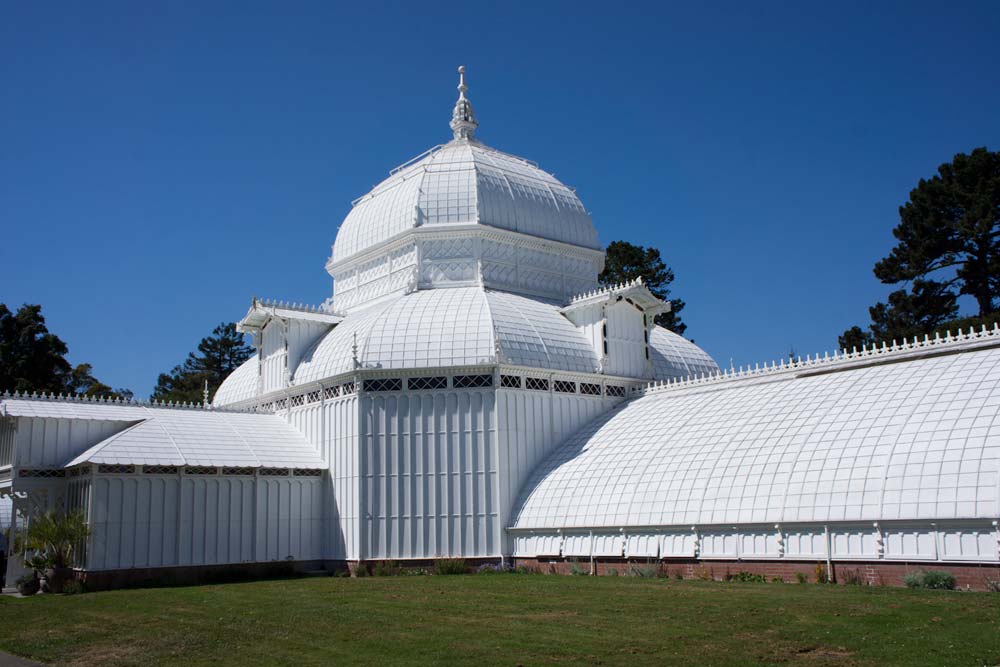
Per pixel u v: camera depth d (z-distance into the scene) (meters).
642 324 64.38
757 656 23.44
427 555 54.00
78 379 126.69
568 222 72.38
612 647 25.02
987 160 90.56
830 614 28.67
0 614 38.53
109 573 49.78
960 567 34.97
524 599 35.84
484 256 66.88
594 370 60.44
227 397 76.25
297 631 29.83
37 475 52.84
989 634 24.78
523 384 57.06
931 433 38.66
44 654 28.69
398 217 69.00
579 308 63.03
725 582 39.97
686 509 45.56
